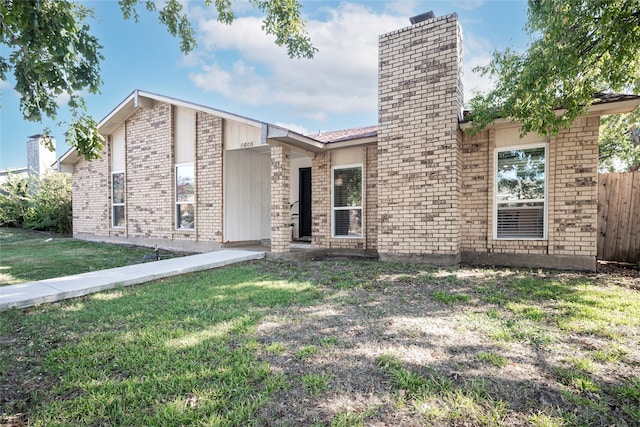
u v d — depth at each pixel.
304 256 8.44
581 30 4.49
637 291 4.74
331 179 9.30
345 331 3.35
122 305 4.34
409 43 7.51
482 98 6.61
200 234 9.89
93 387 2.36
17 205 17.70
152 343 3.09
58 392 2.32
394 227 7.68
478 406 2.10
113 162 12.02
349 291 4.93
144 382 2.40
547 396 2.21
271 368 2.60
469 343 3.03
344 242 9.05
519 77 5.55
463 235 7.41
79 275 5.88
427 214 7.30
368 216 8.71
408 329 3.39
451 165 7.04
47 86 3.85
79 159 13.08
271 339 3.17
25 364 2.76
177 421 1.97
